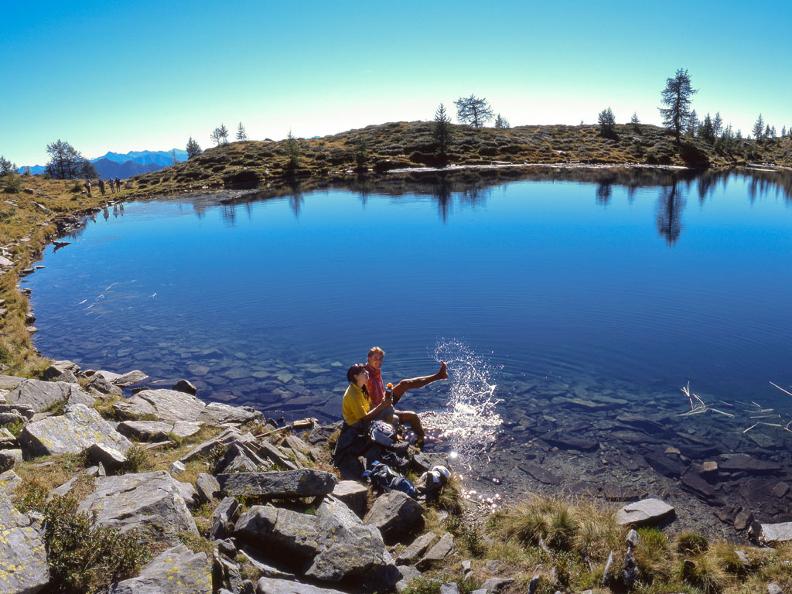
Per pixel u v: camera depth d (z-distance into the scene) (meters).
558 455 10.05
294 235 37.38
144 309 20.70
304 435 10.95
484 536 7.66
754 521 7.94
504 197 53.25
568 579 6.43
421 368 14.13
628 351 14.91
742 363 13.98
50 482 6.75
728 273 23.66
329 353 15.55
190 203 60.41
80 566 4.83
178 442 9.45
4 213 42.00
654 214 41.69
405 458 9.80
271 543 6.18
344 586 5.84
